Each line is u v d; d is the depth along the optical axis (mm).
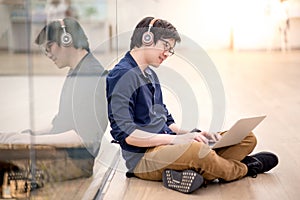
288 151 2609
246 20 8891
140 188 2051
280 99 4270
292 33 8930
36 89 1498
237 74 5926
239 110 3760
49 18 1631
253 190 2018
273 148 2668
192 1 8977
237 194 1974
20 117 1496
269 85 5070
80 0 2229
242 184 2092
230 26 9102
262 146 2707
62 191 1717
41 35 1526
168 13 8953
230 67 6609
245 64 6953
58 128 1719
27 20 1386
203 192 1997
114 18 3463
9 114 1492
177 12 8969
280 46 8953
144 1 8055
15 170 1532
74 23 1980
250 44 8930
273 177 2184
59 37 1760
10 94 1458
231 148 2145
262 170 2219
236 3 8883
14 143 1521
